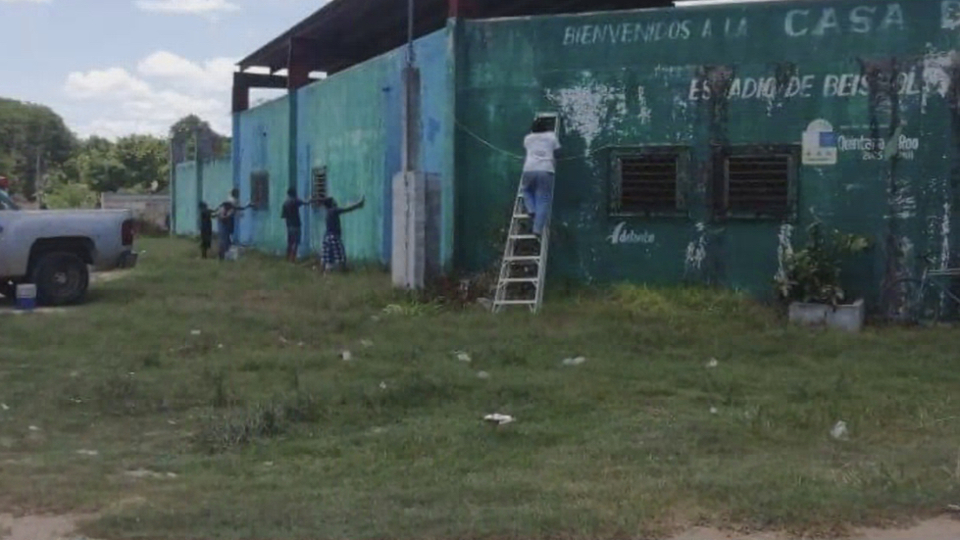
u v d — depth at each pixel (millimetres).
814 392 9672
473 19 16125
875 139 14008
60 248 16938
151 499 6641
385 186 20047
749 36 14492
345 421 8805
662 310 14117
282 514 6223
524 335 12562
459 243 16109
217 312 15008
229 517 6180
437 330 13031
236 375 10594
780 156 14375
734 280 14672
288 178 26359
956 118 13672
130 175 72688
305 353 11695
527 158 15031
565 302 14742
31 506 6520
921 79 13797
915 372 10664
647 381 10250
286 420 8695
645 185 15031
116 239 17234
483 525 5945
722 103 14609
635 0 20078
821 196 14258
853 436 8172
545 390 9820
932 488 6578
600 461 7496
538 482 6895
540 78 15539
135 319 14414
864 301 14000
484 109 15914
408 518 6098
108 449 8031
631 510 6191
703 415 8906
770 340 12227
